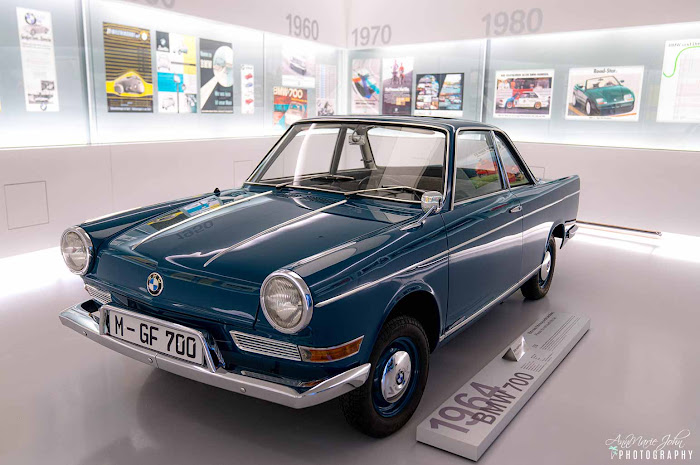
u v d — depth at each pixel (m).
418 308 2.44
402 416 2.28
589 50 6.25
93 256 2.30
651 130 6.01
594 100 6.32
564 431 2.33
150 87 5.61
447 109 7.46
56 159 4.66
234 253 2.05
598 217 6.32
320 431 2.29
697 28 5.57
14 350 2.99
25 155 4.43
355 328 1.87
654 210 5.95
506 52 6.82
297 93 7.55
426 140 2.73
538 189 3.52
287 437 2.24
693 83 5.68
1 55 4.38
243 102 6.73
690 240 5.91
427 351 2.34
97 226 2.38
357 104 8.34
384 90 8.00
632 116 6.10
